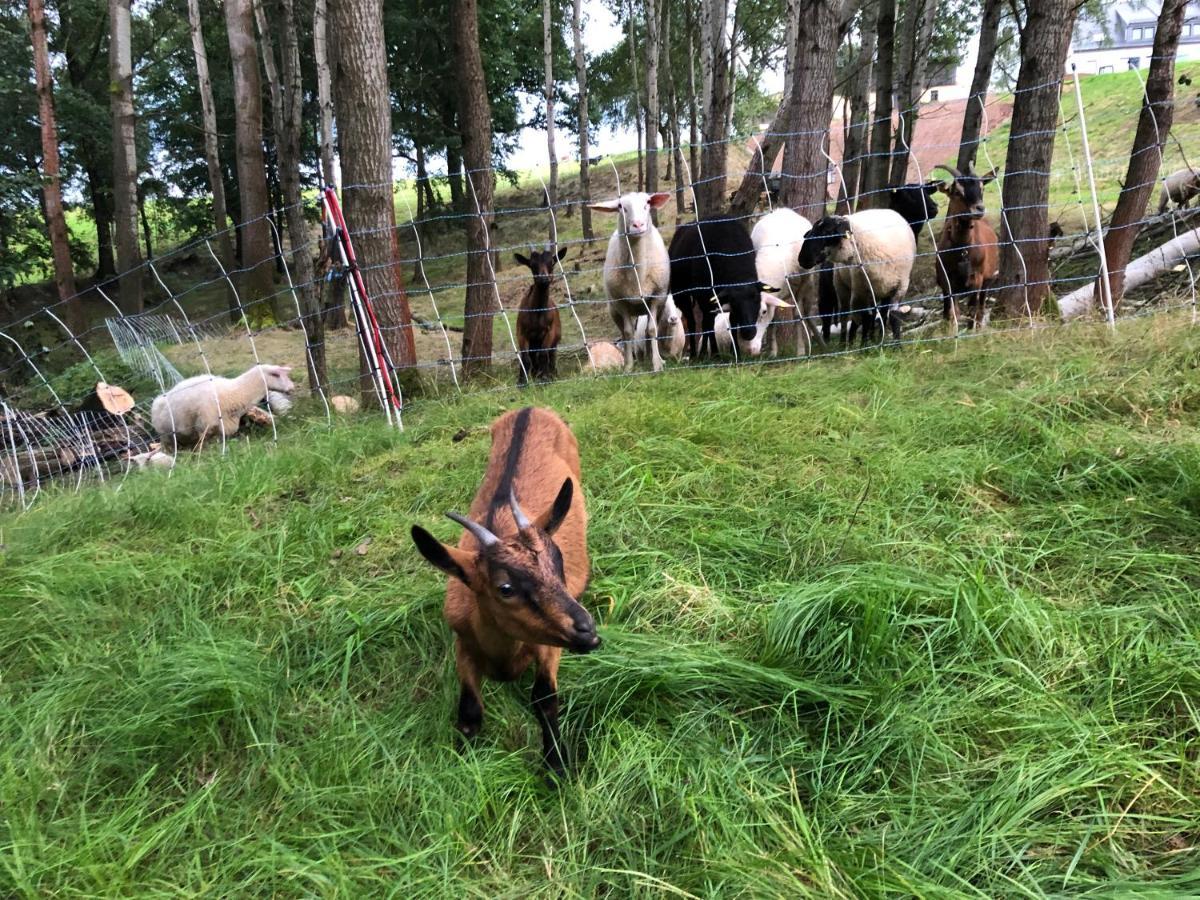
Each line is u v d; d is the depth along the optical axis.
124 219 15.80
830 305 8.67
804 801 2.45
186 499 5.03
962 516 3.76
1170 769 2.29
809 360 7.00
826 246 7.38
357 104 6.98
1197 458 3.65
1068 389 4.79
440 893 2.22
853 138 16.70
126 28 15.25
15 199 15.27
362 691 3.18
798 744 2.58
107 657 3.38
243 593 3.88
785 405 5.52
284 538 4.30
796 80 8.65
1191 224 10.27
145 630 3.60
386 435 5.92
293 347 13.49
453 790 2.59
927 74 21.05
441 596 3.53
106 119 20.86
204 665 3.16
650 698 2.87
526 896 2.21
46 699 3.11
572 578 2.99
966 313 8.49
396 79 24.33
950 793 2.31
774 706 2.73
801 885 2.03
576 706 2.93
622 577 3.60
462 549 2.91
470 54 8.16
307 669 3.25
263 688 3.06
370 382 7.30
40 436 8.75
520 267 19.31
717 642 3.13
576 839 2.38
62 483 7.46
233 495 5.05
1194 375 4.61
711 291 8.05
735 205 11.59
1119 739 2.40
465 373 8.73
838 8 8.34
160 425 8.46
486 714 2.96
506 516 2.85
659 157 30.94
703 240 8.12
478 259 8.60
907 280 7.77
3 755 2.77
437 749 2.78
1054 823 2.17
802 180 8.77
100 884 2.25
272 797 2.64
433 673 3.21
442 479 4.85
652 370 7.60
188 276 26.72
